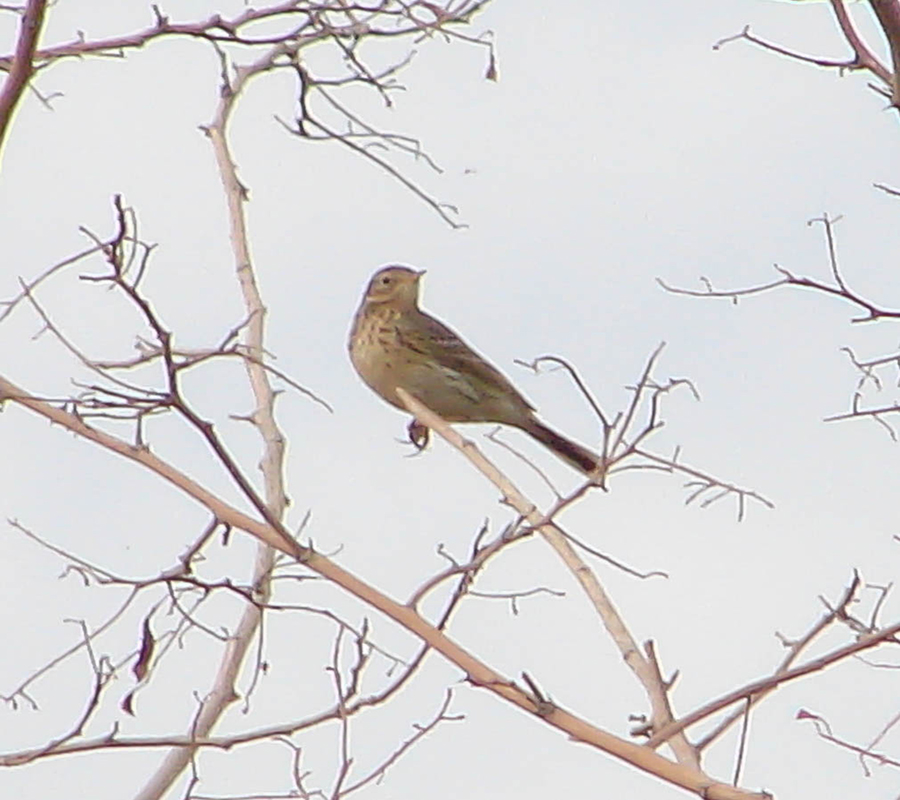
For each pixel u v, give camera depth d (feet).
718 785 32.91
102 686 34.30
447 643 34.27
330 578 34.73
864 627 35.70
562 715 33.45
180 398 33.60
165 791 38.75
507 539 35.12
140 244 32.65
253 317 43.60
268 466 41.88
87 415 34.01
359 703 35.04
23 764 33.99
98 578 34.76
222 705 39.11
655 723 34.78
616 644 35.42
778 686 34.14
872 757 36.06
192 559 34.88
